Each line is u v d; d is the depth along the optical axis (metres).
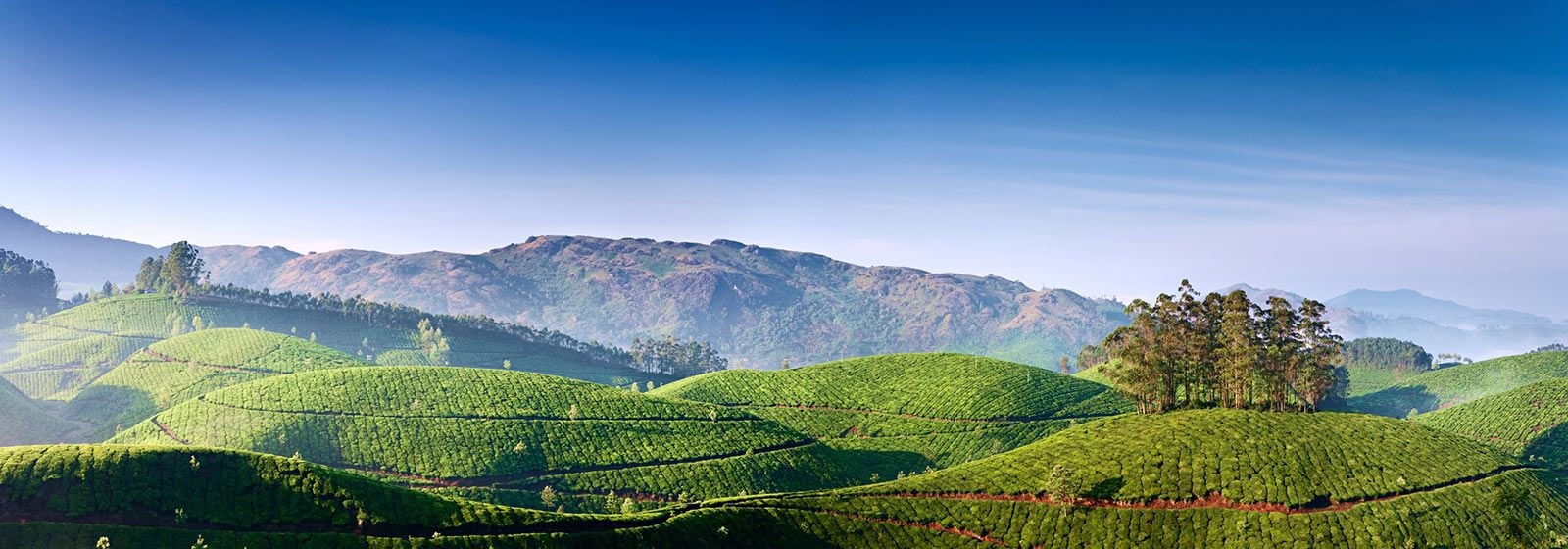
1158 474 137.00
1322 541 121.38
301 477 118.38
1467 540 125.19
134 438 178.62
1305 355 176.38
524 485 168.75
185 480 114.00
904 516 133.12
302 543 107.12
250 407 185.50
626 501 156.25
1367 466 140.75
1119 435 154.62
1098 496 133.62
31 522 101.25
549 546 112.50
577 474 175.38
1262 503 129.25
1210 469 137.50
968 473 147.25
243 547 104.62
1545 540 129.38
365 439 175.88
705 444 194.12
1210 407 178.38
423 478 166.25
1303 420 158.00
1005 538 128.00
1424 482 138.50
